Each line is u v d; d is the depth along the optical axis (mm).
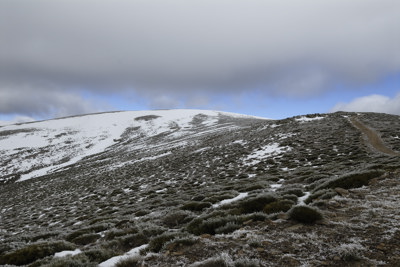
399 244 4758
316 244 5156
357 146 25906
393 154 20750
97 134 115188
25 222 22859
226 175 25578
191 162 38812
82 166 72125
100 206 22281
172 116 138625
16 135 117375
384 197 7926
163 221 10984
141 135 108312
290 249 5066
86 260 6457
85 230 11719
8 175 78625
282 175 19453
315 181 13734
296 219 6668
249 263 4469
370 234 5332
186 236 6574
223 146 45281
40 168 83062
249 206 9469
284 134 42156
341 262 4414
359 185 10156
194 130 95375
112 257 6730
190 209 12609
